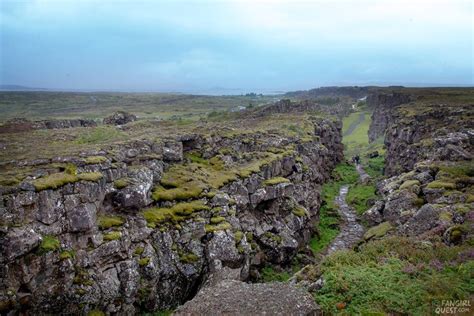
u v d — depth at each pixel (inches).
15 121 1717.5
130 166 1072.2
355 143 4451.3
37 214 756.0
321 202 1959.9
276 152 1662.2
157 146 1262.3
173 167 1262.3
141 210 974.4
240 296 681.0
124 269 842.2
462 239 837.2
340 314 615.2
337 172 2790.4
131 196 935.0
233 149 1572.3
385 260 768.9
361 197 2066.9
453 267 704.4
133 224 924.0
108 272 822.5
